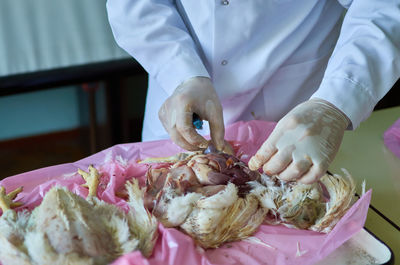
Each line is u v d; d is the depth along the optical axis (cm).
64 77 220
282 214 87
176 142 94
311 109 86
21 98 233
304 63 118
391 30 97
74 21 213
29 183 98
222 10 106
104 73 227
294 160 80
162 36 108
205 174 90
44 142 252
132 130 258
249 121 114
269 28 110
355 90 90
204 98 96
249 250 82
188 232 82
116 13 111
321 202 90
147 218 80
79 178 96
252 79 113
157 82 114
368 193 83
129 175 98
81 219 74
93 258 72
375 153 113
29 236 73
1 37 205
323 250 80
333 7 118
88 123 247
